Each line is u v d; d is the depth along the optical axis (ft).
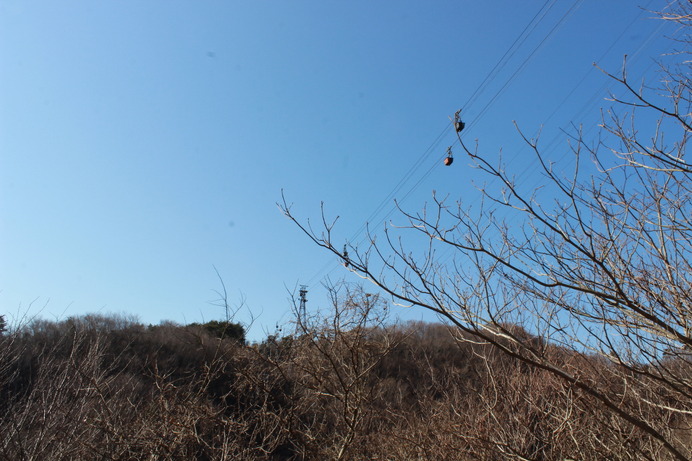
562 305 13.53
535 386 20.48
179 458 20.74
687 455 15.81
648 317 10.69
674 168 12.64
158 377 22.48
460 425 22.11
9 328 22.20
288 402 22.04
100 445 20.11
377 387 25.94
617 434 15.31
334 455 21.93
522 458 16.78
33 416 19.42
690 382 12.95
